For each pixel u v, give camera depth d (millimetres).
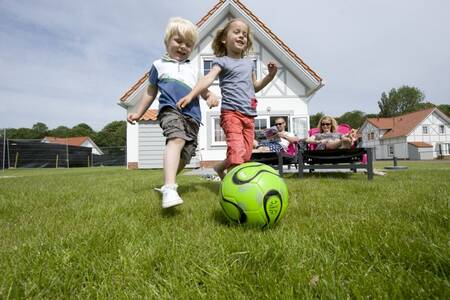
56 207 2748
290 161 5961
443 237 1435
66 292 1092
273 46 12453
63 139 58250
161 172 9070
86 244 1493
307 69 12266
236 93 3193
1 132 22922
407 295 965
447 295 942
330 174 6359
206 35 12945
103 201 2938
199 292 1024
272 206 1804
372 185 3869
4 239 1714
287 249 1371
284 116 13039
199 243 1506
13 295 1044
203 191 3539
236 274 1165
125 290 1083
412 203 2396
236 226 1858
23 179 6875
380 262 1216
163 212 2322
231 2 12172
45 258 1337
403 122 51188
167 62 2939
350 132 6043
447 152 47156
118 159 33188
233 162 3068
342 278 1115
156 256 1332
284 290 1023
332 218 1972
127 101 11812
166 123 2590
